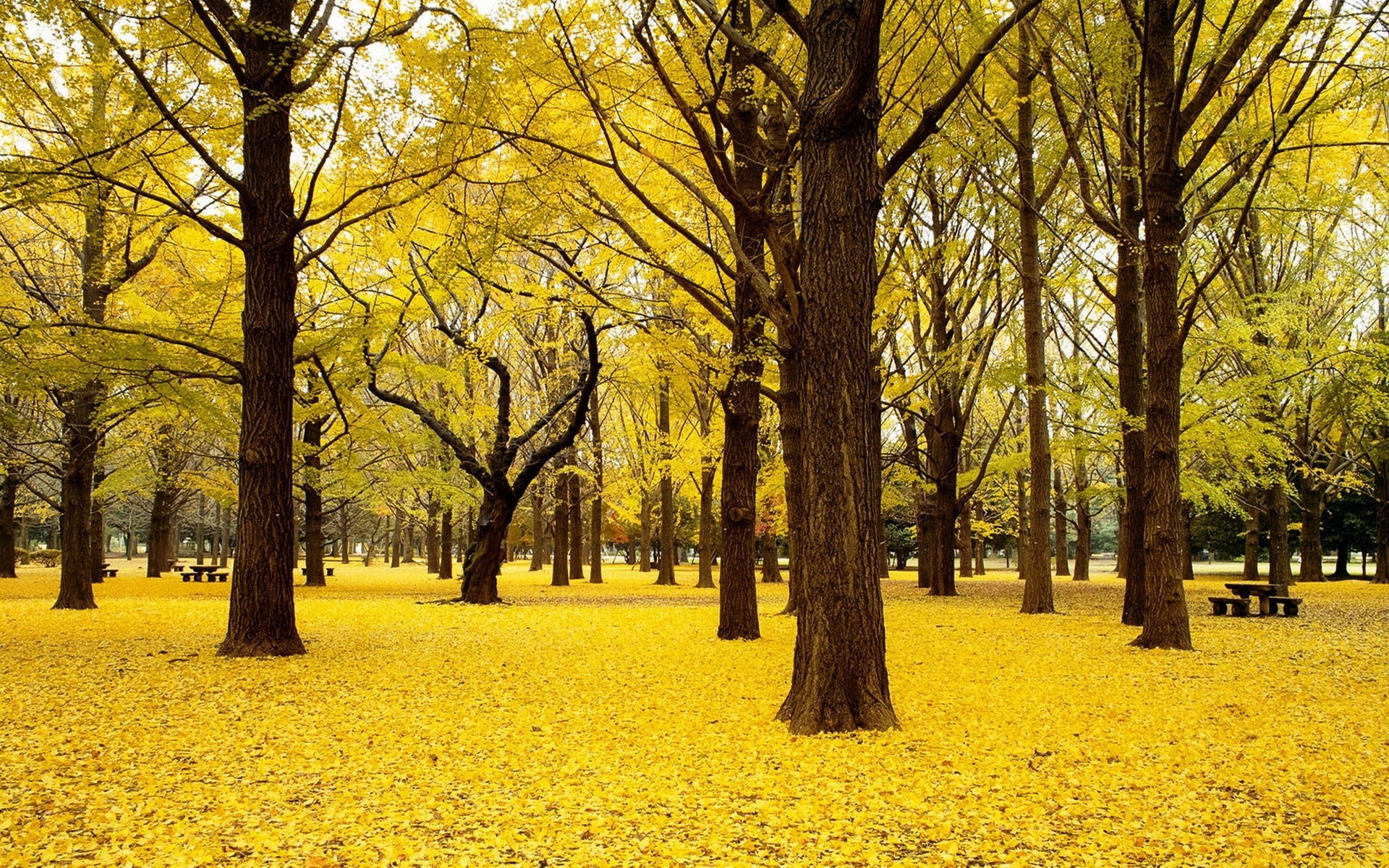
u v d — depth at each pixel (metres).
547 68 8.23
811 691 5.61
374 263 14.28
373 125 8.40
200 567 22.94
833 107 5.54
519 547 56.34
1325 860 3.48
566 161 8.75
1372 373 13.42
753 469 10.62
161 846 3.49
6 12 7.09
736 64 9.38
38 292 12.97
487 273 9.35
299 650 8.66
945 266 18.72
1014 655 8.80
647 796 4.24
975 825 3.84
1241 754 5.00
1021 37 11.11
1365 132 13.59
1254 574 23.06
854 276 5.67
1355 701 6.46
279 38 7.47
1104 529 53.66
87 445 13.10
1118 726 5.67
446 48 8.02
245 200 8.70
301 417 16.14
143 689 6.71
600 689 7.00
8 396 15.39
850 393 5.64
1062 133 14.80
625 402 26.69
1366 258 15.30
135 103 8.04
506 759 4.94
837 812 3.98
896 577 30.19
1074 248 14.20
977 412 28.61
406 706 6.29
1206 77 9.31
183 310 11.87
